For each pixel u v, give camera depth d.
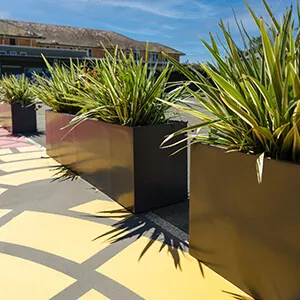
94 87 3.31
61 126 4.32
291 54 1.49
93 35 46.31
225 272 1.79
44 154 5.13
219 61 1.72
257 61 1.73
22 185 3.53
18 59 28.53
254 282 1.61
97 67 3.50
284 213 1.41
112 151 2.99
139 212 2.74
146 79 2.94
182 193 2.98
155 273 1.88
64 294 1.70
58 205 2.93
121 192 2.89
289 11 1.49
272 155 1.57
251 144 1.64
